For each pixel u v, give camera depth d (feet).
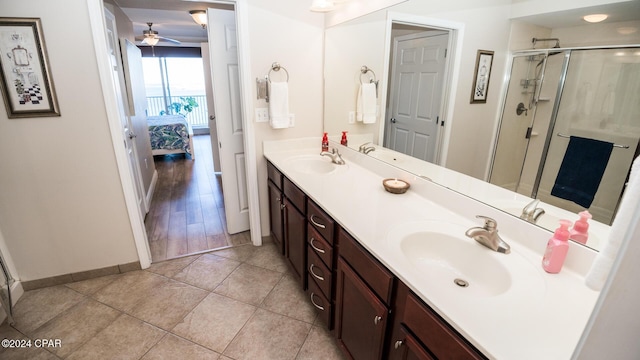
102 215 7.11
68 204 6.77
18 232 6.57
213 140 14.96
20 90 5.87
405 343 3.32
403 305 3.33
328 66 8.18
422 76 5.42
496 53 4.10
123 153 6.89
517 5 3.75
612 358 1.60
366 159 7.14
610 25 2.87
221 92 8.24
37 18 5.66
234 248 8.84
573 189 3.38
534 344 2.40
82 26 5.93
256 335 5.83
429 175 5.42
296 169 7.50
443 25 4.89
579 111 3.24
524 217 3.90
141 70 14.46
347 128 7.82
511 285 3.16
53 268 7.04
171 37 22.61
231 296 6.87
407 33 5.65
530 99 3.73
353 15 7.01
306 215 5.97
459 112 4.76
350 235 4.33
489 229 3.73
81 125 6.42
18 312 6.32
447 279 3.87
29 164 6.29
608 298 1.53
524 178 3.90
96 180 6.84
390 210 4.89
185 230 9.86
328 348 5.56
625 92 2.84
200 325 6.06
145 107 14.35
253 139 8.16
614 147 2.97
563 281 3.17
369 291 3.91
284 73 7.99
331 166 7.54
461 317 2.66
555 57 3.41
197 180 14.53
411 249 4.13
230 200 9.25
